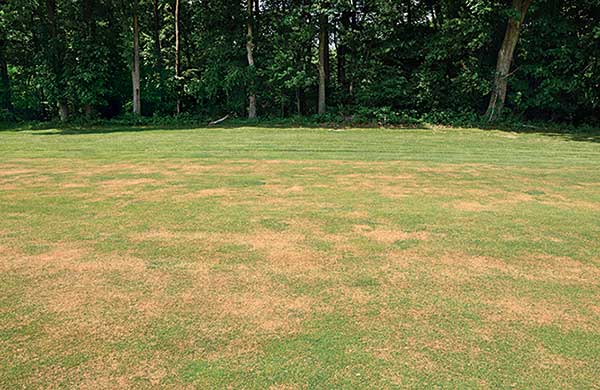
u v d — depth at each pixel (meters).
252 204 6.69
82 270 4.22
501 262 4.48
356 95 23.38
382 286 3.91
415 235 5.29
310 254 4.66
